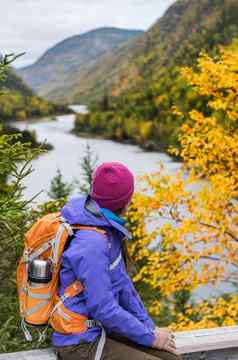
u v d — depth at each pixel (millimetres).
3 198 4500
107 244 2371
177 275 9211
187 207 9297
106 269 2340
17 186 4684
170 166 72062
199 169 9789
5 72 4473
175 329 8664
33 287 2406
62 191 14250
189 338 2979
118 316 2332
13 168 4598
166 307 12070
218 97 9422
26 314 2424
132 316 2391
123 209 2492
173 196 9289
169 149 10094
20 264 2494
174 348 2557
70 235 2389
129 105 163625
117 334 2568
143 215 9547
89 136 157375
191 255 9180
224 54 9398
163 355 2564
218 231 9062
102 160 94312
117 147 123250
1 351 4137
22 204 4520
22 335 4668
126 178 2453
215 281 9391
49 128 192625
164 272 9250
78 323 2379
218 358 3012
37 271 2383
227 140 9117
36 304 2402
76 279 2387
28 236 2463
